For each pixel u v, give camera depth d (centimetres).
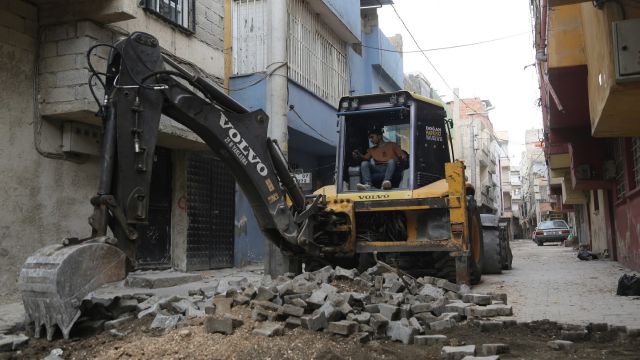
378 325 521
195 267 1196
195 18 1088
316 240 856
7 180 746
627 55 487
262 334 489
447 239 838
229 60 1396
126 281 915
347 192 900
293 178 747
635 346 487
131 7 798
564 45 800
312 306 548
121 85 535
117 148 524
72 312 475
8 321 598
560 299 746
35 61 799
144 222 533
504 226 1301
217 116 630
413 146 880
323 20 1698
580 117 1218
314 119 1570
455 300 642
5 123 747
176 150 1161
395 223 886
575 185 1444
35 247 780
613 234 1569
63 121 830
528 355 461
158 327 535
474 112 5041
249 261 1352
